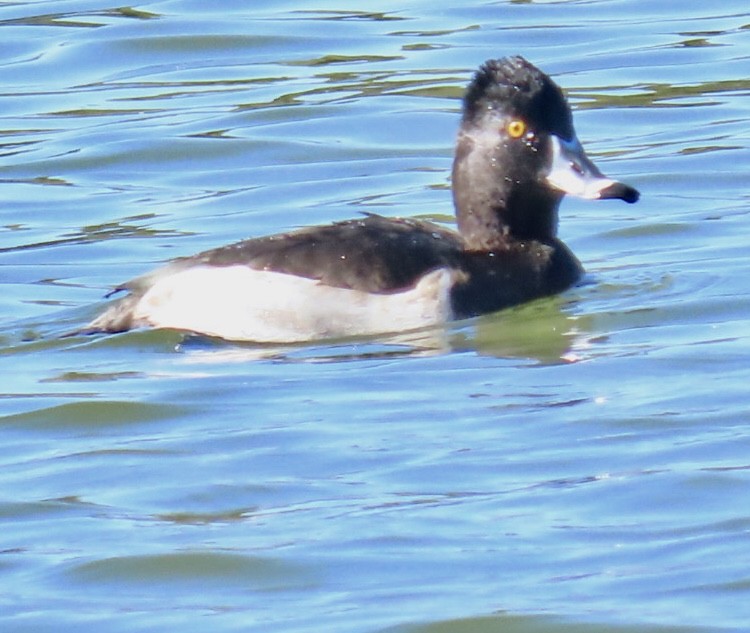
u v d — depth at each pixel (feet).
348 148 58.59
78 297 45.98
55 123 61.62
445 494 33.09
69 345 42.14
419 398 38.04
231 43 69.26
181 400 38.47
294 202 54.03
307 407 37.81
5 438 37.06
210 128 60.59
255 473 34.53
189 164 57.88
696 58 65.67
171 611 29.17
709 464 33.73
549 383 38.63
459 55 66.95
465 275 42.78
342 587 29.73
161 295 42.83
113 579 30.40
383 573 30.07
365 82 64.54
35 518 32.99
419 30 70.23
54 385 39.75
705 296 43.91
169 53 68.54
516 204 44.47
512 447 35.14
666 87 62.95
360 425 36.65
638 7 72.43
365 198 54.08
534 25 70.28
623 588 29.12
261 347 41.50
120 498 33.73
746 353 39.78
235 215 52.80
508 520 31.83
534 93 44.21
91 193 55.31
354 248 42.34
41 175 56.95
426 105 62.03
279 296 41.75
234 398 38.47
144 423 37.47
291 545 31.22
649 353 40.22
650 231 50.11
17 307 45.27
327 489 33.63
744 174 54.44
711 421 35.86
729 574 29.30
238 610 29.07
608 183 43.83
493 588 29.40
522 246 44.50
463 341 41.47
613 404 37.11
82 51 68.44
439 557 30.48
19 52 68.54
